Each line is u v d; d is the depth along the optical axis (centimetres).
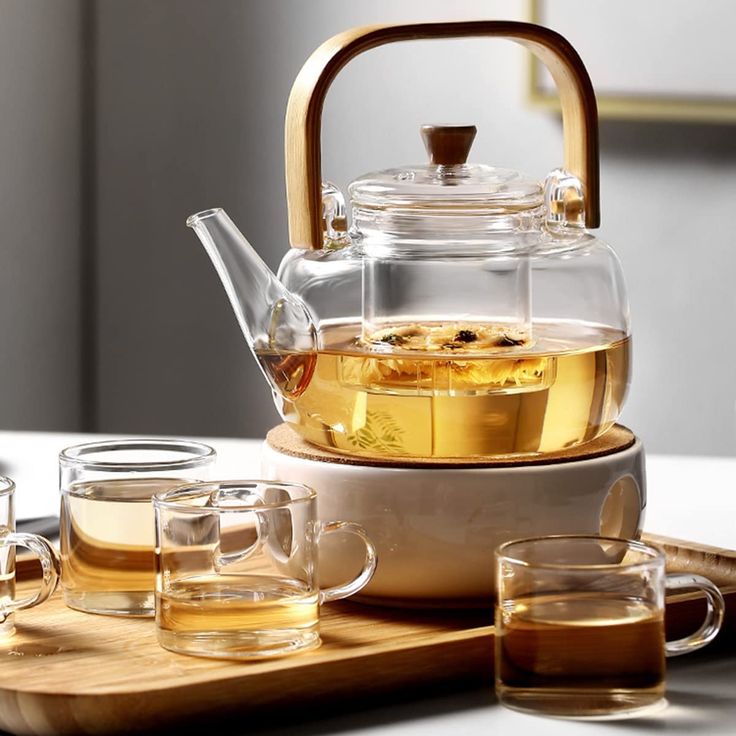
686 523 172
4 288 348
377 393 116
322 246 122
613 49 327
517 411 116
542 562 107
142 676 105
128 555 125
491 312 120
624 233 334
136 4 356
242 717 102
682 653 110
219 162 357
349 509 120
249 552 110
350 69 342
